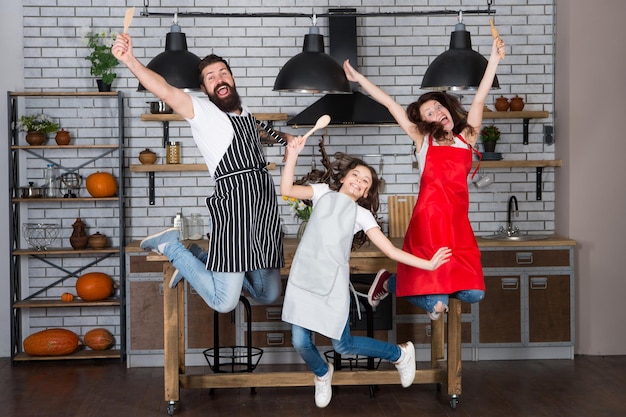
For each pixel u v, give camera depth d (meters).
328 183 5.08
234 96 4.74
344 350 4.96
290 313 4.84
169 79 5.52
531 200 7.26
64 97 7.03
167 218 7.12
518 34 7.21
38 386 6.06
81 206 7.08
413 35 7.15
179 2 7.05
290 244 6.55
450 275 4.93
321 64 5.54
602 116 6.86
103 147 6.79
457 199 4.97
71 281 7.09
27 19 6.99
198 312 6.59
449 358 5.44
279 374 5.46
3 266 6.96
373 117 6.62
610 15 6.83
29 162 7.01
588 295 6.87
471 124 5.05
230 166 4.73
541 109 7.23
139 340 6.61
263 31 7.09
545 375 6.25
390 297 6.59
